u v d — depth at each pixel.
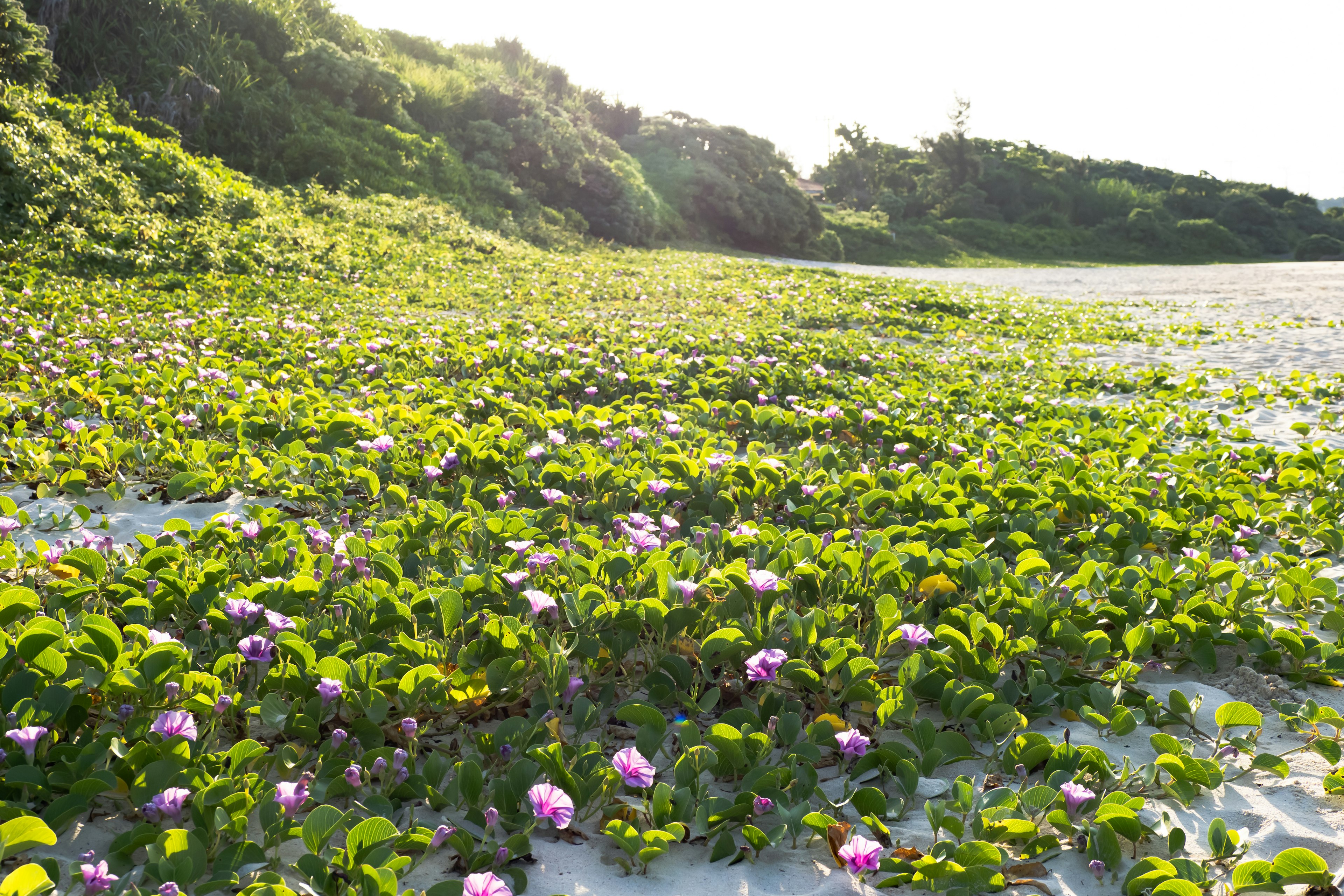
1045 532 4.44
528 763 2.46
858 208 73.50
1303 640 3.43
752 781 2.55
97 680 2.62
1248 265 47.97
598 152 36.34
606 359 8.62
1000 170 77.00
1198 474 5.68
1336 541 4.56
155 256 12.53
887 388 8.56
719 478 5.11
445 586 3.54
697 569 3.63
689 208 42.31
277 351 8.56
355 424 5.75
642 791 2.58
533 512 4.55
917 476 5.28
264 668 3.04
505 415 6.50
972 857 2.24
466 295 14.66
